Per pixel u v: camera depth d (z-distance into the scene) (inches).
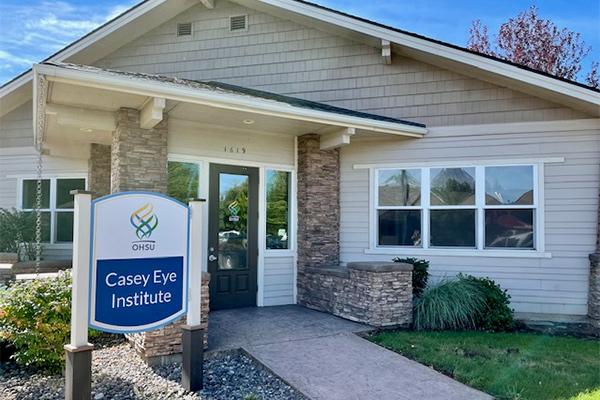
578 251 300.4
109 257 156.9
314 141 331.3
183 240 175.3
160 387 173.5
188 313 173.9
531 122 311.3
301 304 325.4
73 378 145.3
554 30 807.1
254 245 318.3
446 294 271.0
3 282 310.3
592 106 283.9
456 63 312.0
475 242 317.7
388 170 338.3
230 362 205.2
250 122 289.6
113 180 266.2
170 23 402.0
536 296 304.8
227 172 308.2
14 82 369.4
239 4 386.0
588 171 300.8
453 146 325.4
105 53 407.2
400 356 209.6
